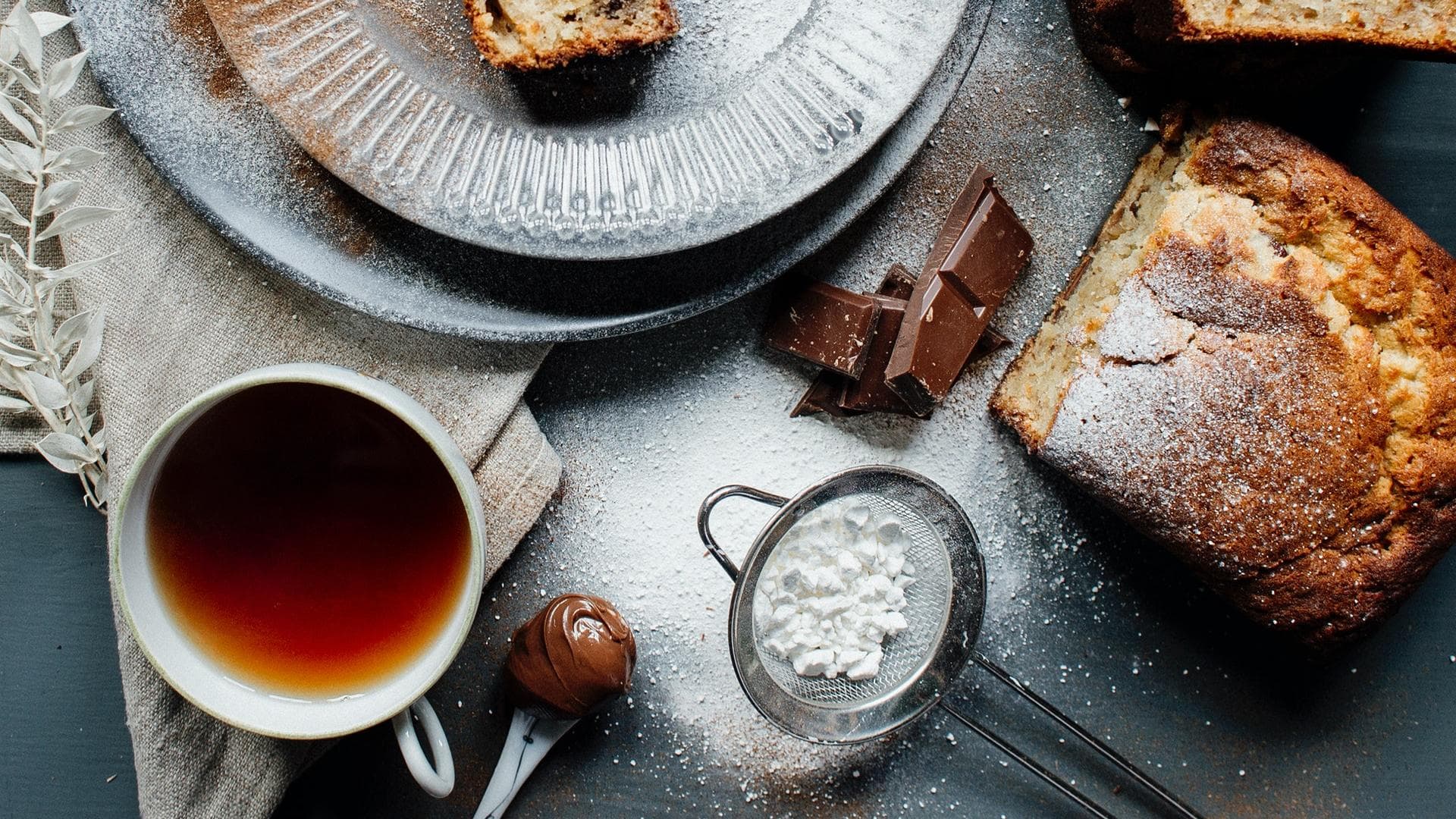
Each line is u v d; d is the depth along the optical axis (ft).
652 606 1.79
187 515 1.56
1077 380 1.70
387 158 1.63
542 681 1.68
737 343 1.78
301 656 1.57
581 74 1.66
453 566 1.57
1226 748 1.80
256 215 1.65
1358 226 1.65
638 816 1.79
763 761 1.80
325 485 1.58
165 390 1.67
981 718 1.80
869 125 1.63
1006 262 1.71
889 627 1.73
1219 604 1.79
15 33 1.50
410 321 1.65
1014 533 1.80
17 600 1.74
